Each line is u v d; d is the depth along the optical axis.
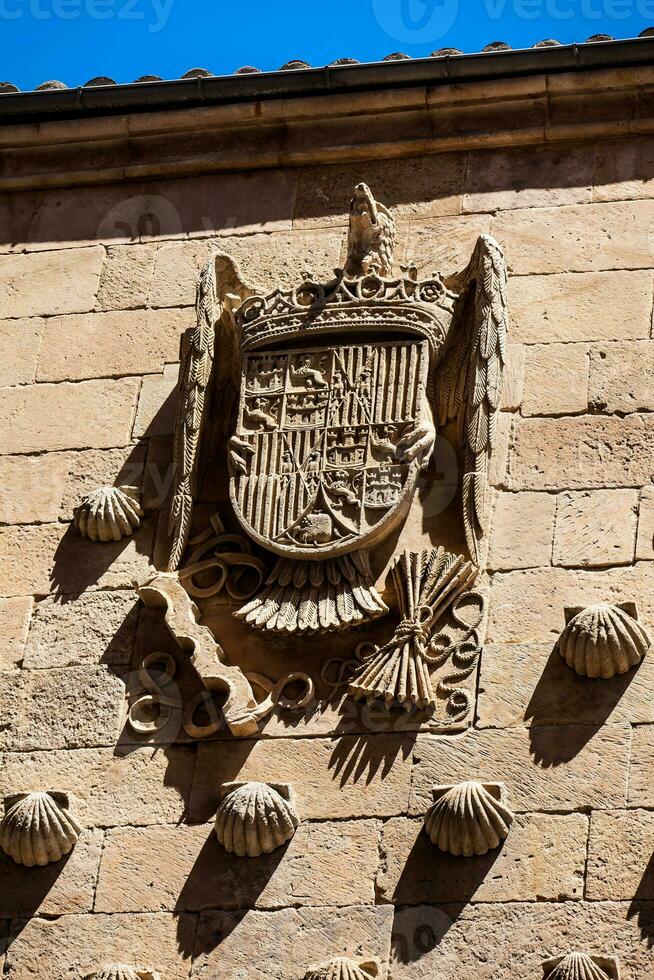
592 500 12.65
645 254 13.73
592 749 11.67
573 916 11.16
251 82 14.72
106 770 12.27
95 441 13.76
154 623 12.81
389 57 14.66
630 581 12.29
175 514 13.03
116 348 14.21
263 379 13.13
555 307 13.58
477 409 12.78
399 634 12.20
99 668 12.70
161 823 11.99
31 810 11.95
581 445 12.91
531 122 14.48
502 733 11.85
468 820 11.39
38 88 15.05
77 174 15.08
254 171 14.89
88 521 13.19
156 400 13.88
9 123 15.16
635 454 12.80
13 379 14.18
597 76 14.33
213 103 14.89
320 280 14.08
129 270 14.60
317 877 11.60
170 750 12.27
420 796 11.76
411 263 14.08
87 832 12.04
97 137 15.04
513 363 13.34
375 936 11.35
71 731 12.47
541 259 13.86
